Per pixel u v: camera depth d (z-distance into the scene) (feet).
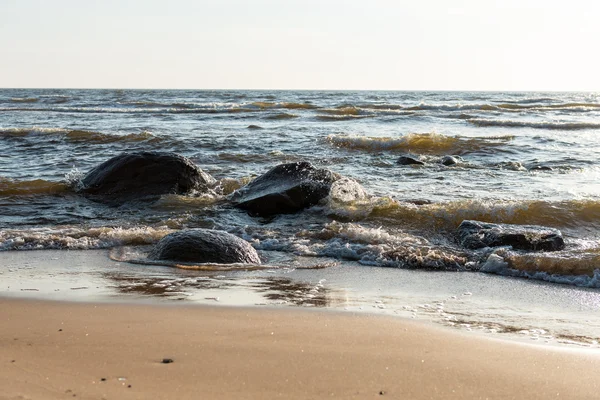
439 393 11.46
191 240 25.40
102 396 10.77
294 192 35.24
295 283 21.91
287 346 13.92
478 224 29.37
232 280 22.15
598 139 72.95
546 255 24.49
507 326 17.16
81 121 100.73
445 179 46.29
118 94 281.33
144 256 25.82
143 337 14.46
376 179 46.16
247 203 35.24
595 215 32.12
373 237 28.73
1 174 47.96
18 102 180.04
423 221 31.68
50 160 55.67
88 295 19.42
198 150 62.34
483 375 12.44
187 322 15.98
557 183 44.62
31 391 10.87
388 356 13.39
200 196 39.04
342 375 12.14
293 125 91.56
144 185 39.24
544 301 20.18
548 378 12.41
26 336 14.46
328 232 29.53
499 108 132.05
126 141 67.10
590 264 23.32
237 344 13.99
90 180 40.06
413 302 19.61
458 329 16.52
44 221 33.24
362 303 19.22
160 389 11.19
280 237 29.58
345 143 66.44
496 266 24.31
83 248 27.43
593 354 14.12
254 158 55.83
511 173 49.67
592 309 19.30
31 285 20.86
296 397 11.02
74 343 13.92
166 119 105.70
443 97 255.70
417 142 64.64
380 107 143.23
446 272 24.21
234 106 147.64
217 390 11.22
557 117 109.50
